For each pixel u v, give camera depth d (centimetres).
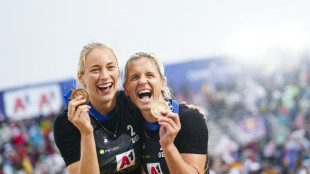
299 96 1956
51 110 1683
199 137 342
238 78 1962
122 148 361
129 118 373
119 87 392
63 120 352
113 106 362
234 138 1725
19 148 1551
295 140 1502
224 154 1516
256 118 1827
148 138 365
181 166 312
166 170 355
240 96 1942
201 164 338
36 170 1451
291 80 2025
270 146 1535
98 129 356
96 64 338
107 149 354
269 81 2002
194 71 1822
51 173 1430
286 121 1852
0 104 1656
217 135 1762
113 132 361
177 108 356
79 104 322
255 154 1550
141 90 348
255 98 1925
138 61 351
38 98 1680
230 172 1368
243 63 1923
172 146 314
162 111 326
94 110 358
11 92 1669
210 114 1853
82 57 348
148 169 367
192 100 1827
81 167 318
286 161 1380
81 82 362
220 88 1936
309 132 1617
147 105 350
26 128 1638
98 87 343
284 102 1934
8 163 1476
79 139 349
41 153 1560
